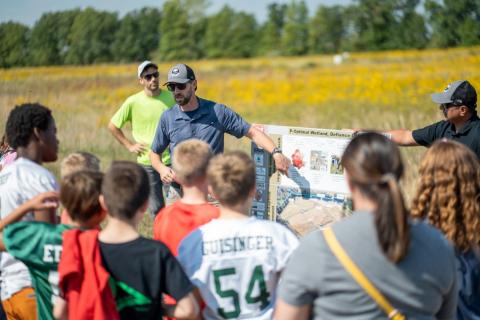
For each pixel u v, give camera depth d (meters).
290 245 2.60
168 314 2.57
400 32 55.62
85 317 2.39
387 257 1.92
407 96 16.61
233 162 2.58
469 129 4.33
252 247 2.54
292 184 4.09
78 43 62.50
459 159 2.60
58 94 18.39
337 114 14.35
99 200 2.68
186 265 2.57
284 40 73.88
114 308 2.43
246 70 43.38
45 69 44.25
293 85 27.98
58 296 2.61
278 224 2.66
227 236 2.54
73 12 63.56
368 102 16.94
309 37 73.06
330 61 51.22
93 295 2.39
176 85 4.52
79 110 15.80
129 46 67.19
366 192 2.00
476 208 2.57
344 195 3.87
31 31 58.94
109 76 32.06
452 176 2.58
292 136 4.06
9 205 2.95
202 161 2.98
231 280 2.54
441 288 2.04
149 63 6.25
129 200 2.48
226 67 48.31
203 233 2.57
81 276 2.44
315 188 3.99
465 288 2.60
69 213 2.70
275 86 28.52
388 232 1.89
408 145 4.78
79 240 2.51
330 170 3.91
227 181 2.55
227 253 2.53
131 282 2.45
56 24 60.44
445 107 4.33
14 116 3.06
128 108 6.35
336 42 71.44
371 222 1.97
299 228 4.05
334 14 71.19
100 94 21.66
